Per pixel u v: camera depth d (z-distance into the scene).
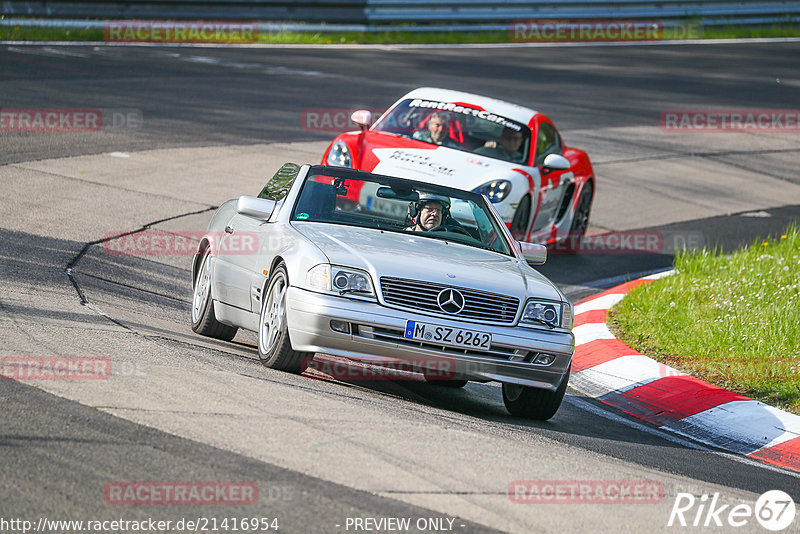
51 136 55.62
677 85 97.56
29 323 24.81
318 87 79.31
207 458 16.62
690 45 126.06
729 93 95.44
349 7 112.44
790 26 138.00
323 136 63.22
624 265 46.81
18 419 17.44
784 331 33.31
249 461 16.73
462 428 21.23
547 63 105.00
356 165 40.66
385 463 17.56
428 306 23.33
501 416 25.05
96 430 17.36
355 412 20.81
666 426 26.95
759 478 22.03
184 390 20.44
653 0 130.25
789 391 28.78
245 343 30.44
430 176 39.66
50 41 91.31
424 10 117.31
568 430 24.36
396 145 42.06
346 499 15.62
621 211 56.62
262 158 56.19
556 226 46.25
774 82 102.69
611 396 29.34
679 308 36.44
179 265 37.81
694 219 56.31
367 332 22.97
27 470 15.40
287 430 18.61
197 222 43.62
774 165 71.31
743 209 59.59
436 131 43.62
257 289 26.11
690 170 67.06
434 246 26.11
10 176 46.69
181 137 59.09
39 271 32.34
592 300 38.75
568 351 24.23
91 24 95.19
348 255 23.77
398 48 108.56
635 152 70.00
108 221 41.72
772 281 39.19
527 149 43.97
